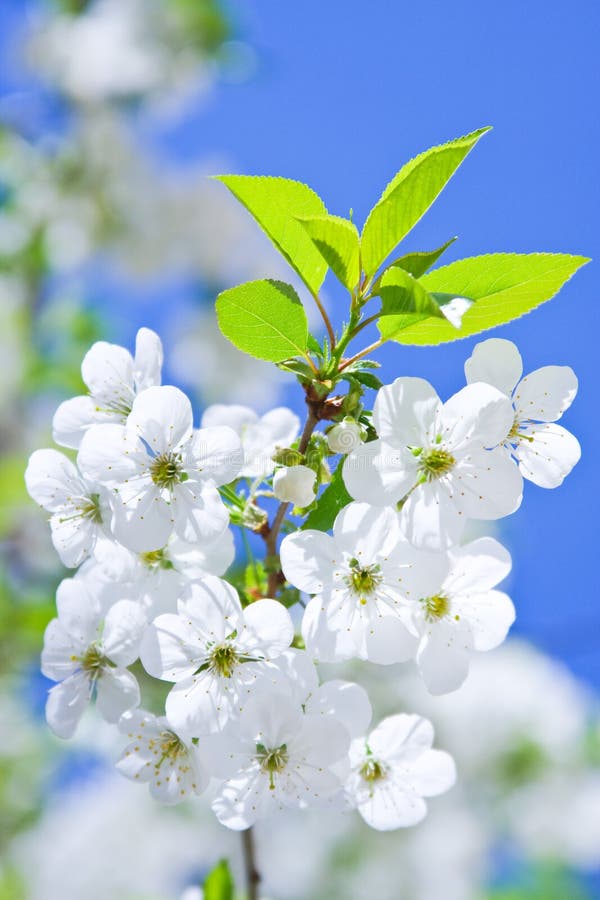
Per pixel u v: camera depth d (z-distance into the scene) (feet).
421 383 1.58
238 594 1.64
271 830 2.74
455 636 1.61
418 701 2.71
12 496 2.56
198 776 1.59
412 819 1.65
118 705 1.62
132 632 1.62
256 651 1.58
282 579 1.63
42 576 2.57
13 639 2.54
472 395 1.58
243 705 1.58
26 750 2.73
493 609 1.62
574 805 2.78
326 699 1.59
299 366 1.59
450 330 1.60
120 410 1.67
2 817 2.79
